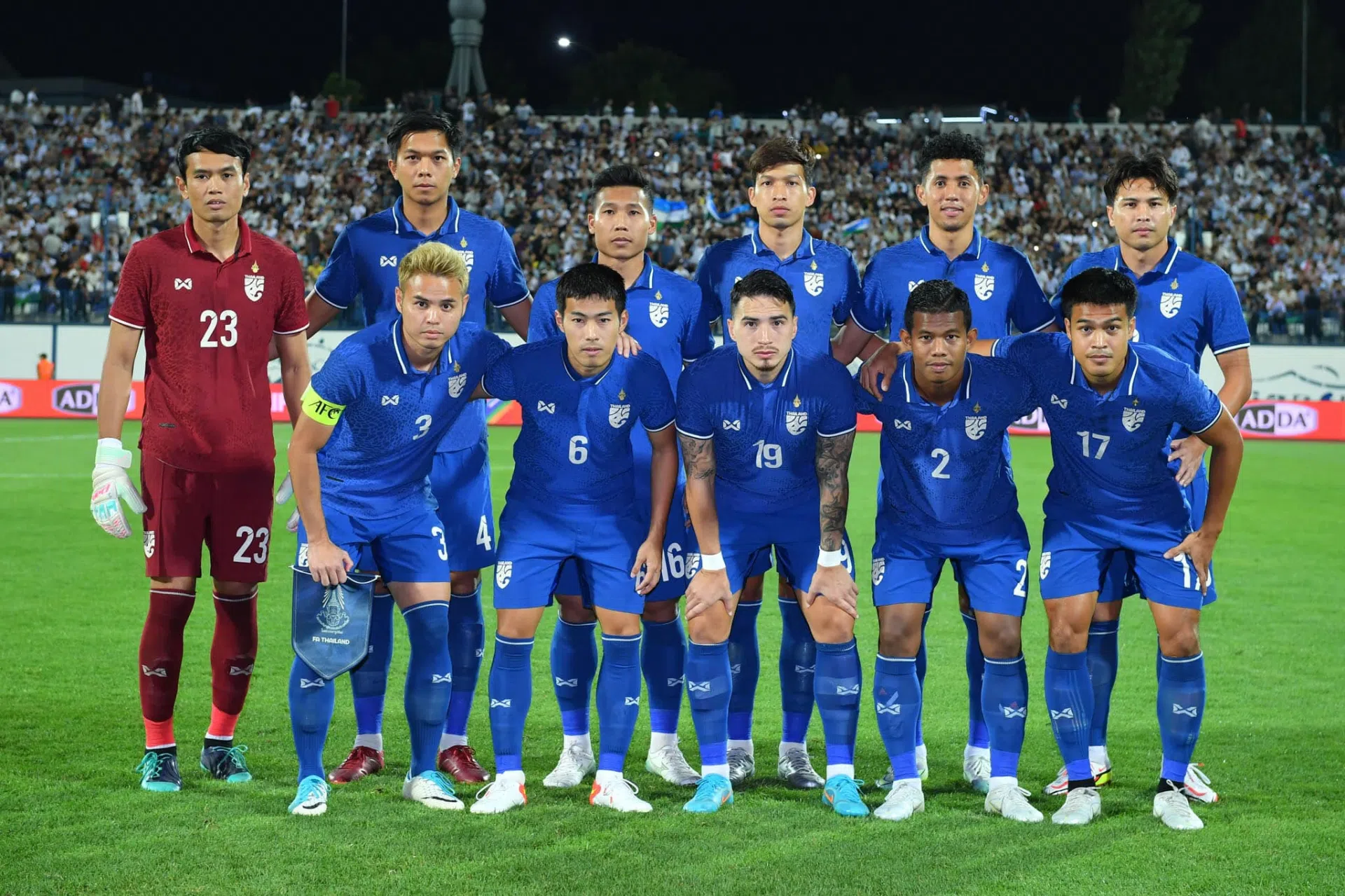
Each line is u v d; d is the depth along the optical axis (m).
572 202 27.62
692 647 4.17
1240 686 5.79
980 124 30.14
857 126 30.86
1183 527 4.16
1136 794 4.27
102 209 24.58
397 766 4.56
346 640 4.00
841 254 4.90
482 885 3.30
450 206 4.96
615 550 4.19
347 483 4.13
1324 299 22.94
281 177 27.41
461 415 4.69
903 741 4.09
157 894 3.22
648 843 3.68
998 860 3.54
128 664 5.93
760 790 4.34
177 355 4.29
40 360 21.94
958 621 7.18
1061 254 26.36
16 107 28.69
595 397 4.12
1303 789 4.27
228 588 4.35
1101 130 30.30
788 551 4.29
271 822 3.84
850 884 3.33
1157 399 3.98
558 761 4.61
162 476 4.29
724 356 4.18
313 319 4.99
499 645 4.14
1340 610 7.62
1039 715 5.42
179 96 49.56
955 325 3.92
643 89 51.16
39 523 10.62
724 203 27.45
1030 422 20.88
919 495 4.14
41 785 4.17
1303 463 16.73
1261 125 30.14
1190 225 25.58
